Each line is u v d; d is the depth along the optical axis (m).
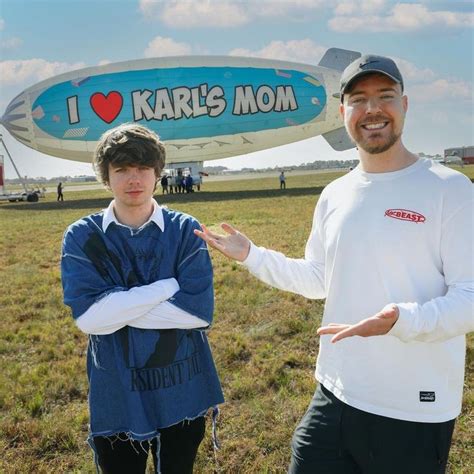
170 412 2.23
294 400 4.24
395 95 2.14
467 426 3.79
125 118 37.12
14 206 34.47
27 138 37.91
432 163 2.16
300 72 39.12
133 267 2.28
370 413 2.14
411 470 2.10
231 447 3.65
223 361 5.11
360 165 2.29
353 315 2.20
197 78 37.72
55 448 3.74
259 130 39.75
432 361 2.09
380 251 2.11
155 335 2.23
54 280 9.35
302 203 25.22
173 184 43.22
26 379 4.81
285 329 6.01
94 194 53.69
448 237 2.02
